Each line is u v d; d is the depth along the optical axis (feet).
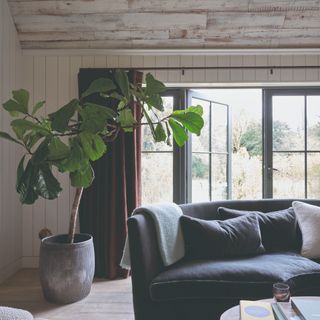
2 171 9.32
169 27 9.74
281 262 6.86
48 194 6.65
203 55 10.33
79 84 10.01
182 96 10.66
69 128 6.93
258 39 9.98
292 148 10.82
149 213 7.20
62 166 6.75
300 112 10.77
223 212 8.53
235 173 15.87
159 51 10.34
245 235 7.63
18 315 3.83
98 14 9.52
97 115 6.70
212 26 9.67
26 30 10.06
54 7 9.39
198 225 7.50
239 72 10.30
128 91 7.19
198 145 10.85
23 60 10.55
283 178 10.85
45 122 7.36
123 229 9.72
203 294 6.15
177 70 10.36
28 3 9.37
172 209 7.79
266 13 9.27
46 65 10.53
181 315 6.31
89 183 7.32
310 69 10.21
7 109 6.89
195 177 10.82
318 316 3.75
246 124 15.69
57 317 7.11
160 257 7.00
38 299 8.04
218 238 7.42
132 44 10.27
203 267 6.56
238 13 9.30
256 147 15.65
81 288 7.84
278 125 10.85
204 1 9.06
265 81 10.27
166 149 10.76
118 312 7.39
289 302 4.29
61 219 10.48
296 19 9.40
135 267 6.37
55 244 7.65
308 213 8.25
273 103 10.85
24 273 9.98
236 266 6.55
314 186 10.75
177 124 7.58
